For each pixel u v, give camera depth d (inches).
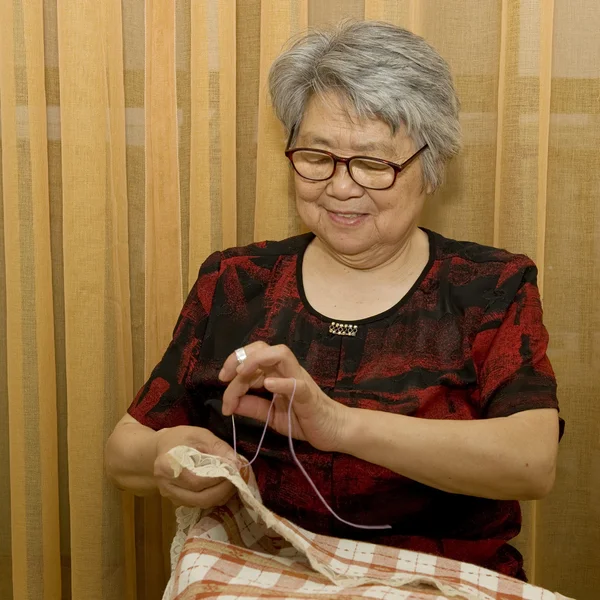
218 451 36.9
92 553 55.8
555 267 53.3
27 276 53.9
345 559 34.0
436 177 40.4
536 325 38.5
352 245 39.4
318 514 38.9
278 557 34.1
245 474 36.7
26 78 51.9
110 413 55.1
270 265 43.2
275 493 39.4
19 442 55.6
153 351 55.5
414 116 37.3
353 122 37.4
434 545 38.7
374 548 34.5
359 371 38.9
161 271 54.9
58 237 56.2
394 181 37.8
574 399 54.6
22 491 56.1
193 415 43.4
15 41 51.4
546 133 48.6
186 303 44.2
